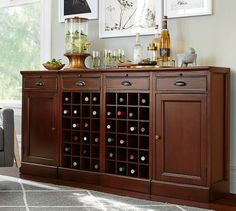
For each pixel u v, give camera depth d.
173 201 3.25
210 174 3.22
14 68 5.31
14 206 3.06
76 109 4.05
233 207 3.09
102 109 3.80
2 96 5.39
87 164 4.02
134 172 3.65
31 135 4.30
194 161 3.29
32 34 5.13
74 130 4.03
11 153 3.81
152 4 3.98
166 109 3.42
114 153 3.81
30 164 4.29
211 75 3.20
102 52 4.36
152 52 3.88
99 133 3.85
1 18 5.39
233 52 3.54
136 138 3.73
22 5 5.20
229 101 3.50
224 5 3.58
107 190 3.61
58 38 4.71
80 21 4.22
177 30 3.84
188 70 3.28
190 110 3.29
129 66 3.79
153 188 3.48
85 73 3.90
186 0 3.77
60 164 4.09
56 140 4.11
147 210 2.97
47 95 4.17
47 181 3.96
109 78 3.74
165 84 3.40
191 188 3.29
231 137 3.55
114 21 4.25
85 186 3.77
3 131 3.77
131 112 3.71
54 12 4.75
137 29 4.05
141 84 3.55
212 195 3.24
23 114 4.36
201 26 3.70
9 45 5.35
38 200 3.24
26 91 4.33
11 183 3.84
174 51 3.86
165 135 3.42
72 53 4.18
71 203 3.16
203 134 3.24
